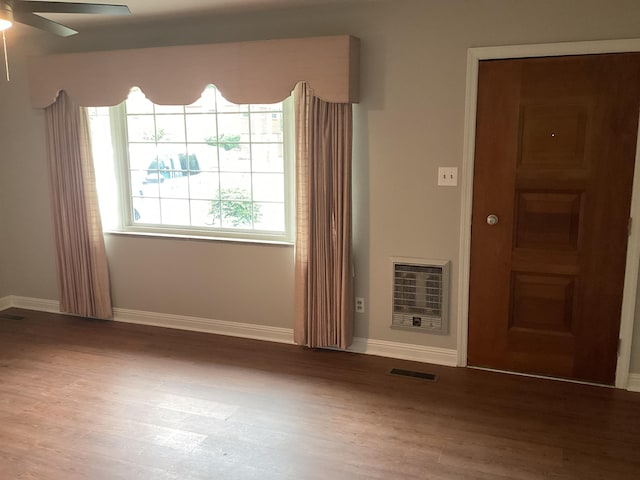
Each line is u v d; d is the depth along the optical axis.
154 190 4.34
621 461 2.53
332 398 3.15
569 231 3.21
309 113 3.50
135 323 4.45
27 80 4.38
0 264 4.79
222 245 4.07
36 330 4.30
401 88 3.41
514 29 3.13
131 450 2.64
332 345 3.77
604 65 3.00
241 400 3.13
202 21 3.79
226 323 4.17
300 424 2.87
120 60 3.90
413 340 3.66
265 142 3.97
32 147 4.50
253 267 4.01
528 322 3.39
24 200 4.64
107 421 2.91
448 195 3.42
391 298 3.65
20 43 4.36
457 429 2.81
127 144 4.33
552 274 3.28
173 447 2.66
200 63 3.69
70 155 4.25
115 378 3.43
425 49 3.32
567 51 3.04
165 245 4.25
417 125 3.42
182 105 3.84
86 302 4.46
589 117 3.07
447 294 3.51
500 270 3.39
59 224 4.43
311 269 3.68
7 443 2.71
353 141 3.57
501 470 2.47
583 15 2.99
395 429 2.81
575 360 3.32
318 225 3.62
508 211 3.31
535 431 2.79
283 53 3.46
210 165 4.15
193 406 3.06
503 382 3.34
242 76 3.59
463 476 2.43
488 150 3.29
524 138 3.21
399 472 2.46
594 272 3.20
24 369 3.57
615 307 3.19
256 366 3.59
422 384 3.32
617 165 3.06
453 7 3.22
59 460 2.56
